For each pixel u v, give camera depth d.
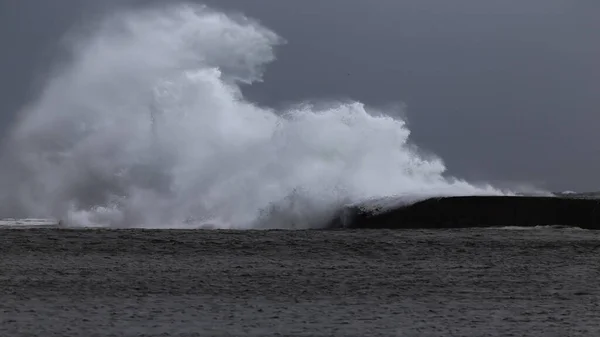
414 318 38.44
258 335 33.97
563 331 35.16
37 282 49.16
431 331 35.06
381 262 59.19
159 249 64.44
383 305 42.25
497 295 45.84
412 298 44.66
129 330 34.75
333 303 42.84
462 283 50.03
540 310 40.94
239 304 42.22
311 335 34.00
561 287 48.81
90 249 64.19
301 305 42.09
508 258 61.34
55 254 61.72
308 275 52.91
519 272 54.69
